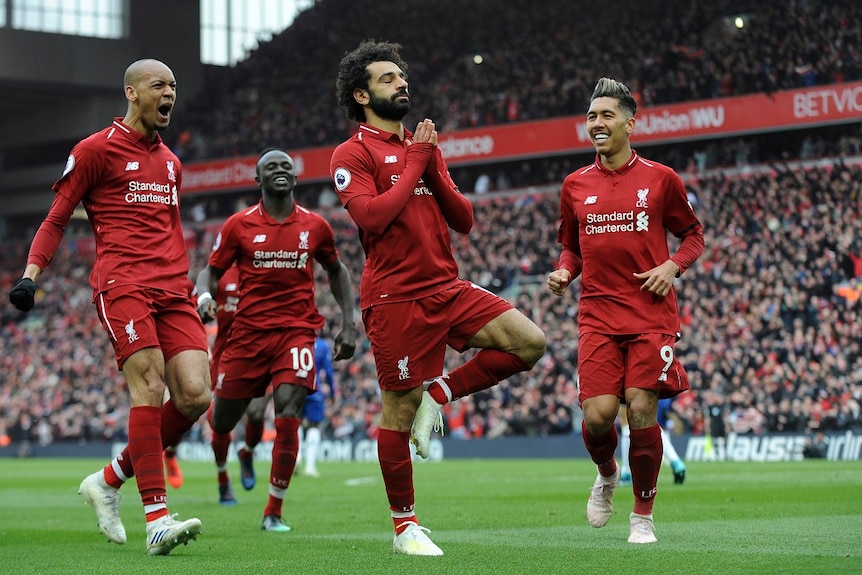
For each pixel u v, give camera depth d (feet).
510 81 116.37
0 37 131.85
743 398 79.56
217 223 135.85
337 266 30.35
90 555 21.88
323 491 47.57
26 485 60.29
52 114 145.69
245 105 136.26
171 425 24.23
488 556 19.89
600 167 22.63
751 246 94.58
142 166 22.44
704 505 33.17
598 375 21.97
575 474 59.16
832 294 87.30
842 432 72.43
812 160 97.35
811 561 18.25
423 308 20.77
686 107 99.96
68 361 128.57
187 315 22.61
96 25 139.95
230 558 20.62
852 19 94.94
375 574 17.60
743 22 101.40
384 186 20.83
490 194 115.44
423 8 131.44
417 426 20.67
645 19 111.86
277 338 29.73
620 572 17.17
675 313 22.21
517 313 21.04
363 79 21.11
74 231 144.25
